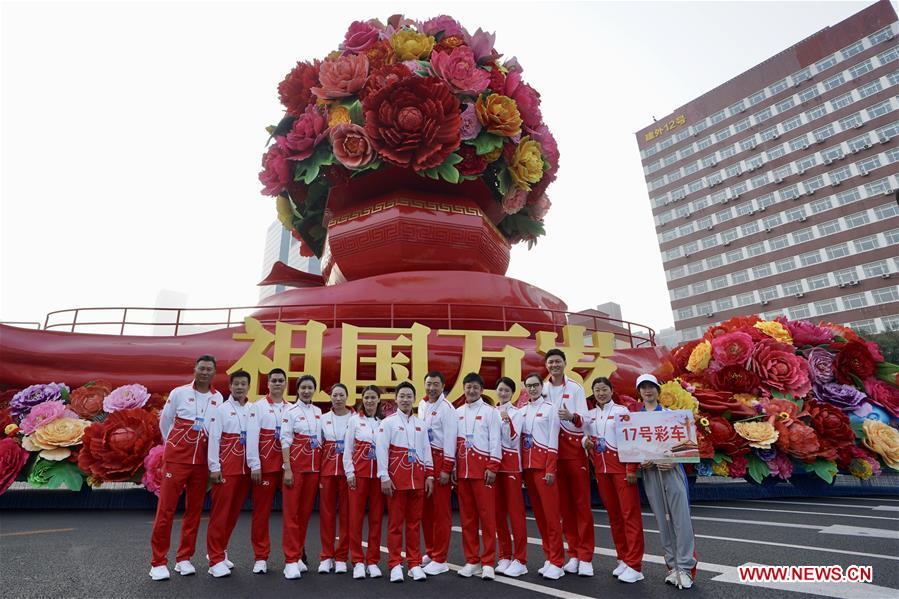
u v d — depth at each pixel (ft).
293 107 48.88
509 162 47.29
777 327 48.21
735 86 208.74
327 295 41.83
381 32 49.49
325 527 18.88
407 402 19.44
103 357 35.83
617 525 17.99
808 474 45.42
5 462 30.66
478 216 46.60
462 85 44.80
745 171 199.00
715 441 39.88
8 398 34.68
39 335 35.94
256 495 18.56
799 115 189.06
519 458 19.10
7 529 26.04
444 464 19.04
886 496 45.88
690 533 16.17
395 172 45.21
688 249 209.46
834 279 169.07
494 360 36.88
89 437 31.50
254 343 34.35
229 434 18.78
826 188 176.96
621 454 16.96
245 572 18.33
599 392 18.95
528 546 23.44
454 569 19.04
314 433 19.65
